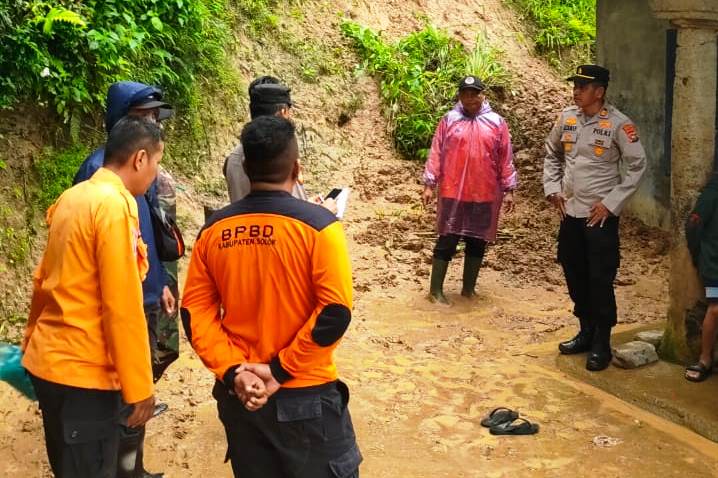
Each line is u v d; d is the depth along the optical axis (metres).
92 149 6.87
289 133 2.96
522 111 10.44
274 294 2.90
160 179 4.24
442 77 10.29
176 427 4.77
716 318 5.16
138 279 3.09
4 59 6.08
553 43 12.02
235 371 2.91
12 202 6.22
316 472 2.95
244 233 2.91
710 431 4.69
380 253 7.89
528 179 9.54
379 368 5.69
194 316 3.03
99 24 6.83
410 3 11.44
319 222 2.88
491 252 8.12
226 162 4.48
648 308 6.81
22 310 5.96
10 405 4.94
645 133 8.69
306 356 2.85
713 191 5.13
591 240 5.45
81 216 3.08
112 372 3.17
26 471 4.32
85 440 3.12
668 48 8.26
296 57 9.57
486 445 4.61
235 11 9.27
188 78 7.95
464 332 6.39
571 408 5.09
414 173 9.38
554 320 6.63
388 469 4.33
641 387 5.21
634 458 4.46
